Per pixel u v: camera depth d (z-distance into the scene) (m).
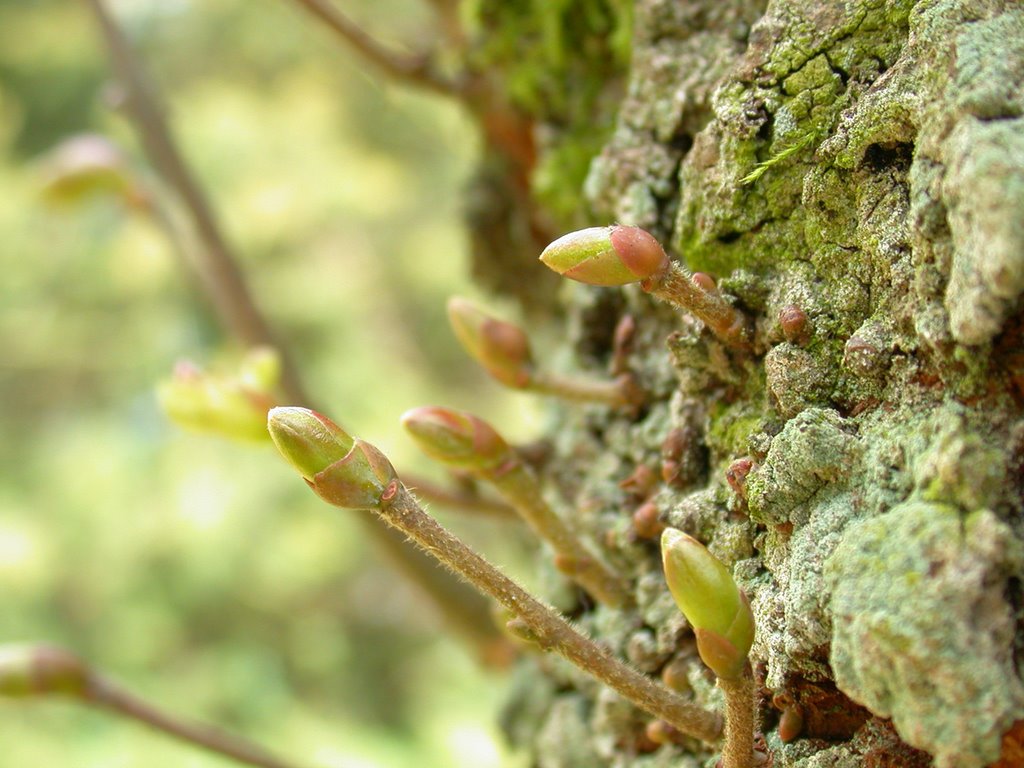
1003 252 0.12
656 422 0.16
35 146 0.79
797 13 0.15
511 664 0.22
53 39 0.77
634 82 0.16
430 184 0.79
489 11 0.19
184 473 0.69
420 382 0.78
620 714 0.16
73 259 0.73
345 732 0.65
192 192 0.24
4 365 0.78
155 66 0.76
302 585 0.72
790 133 0.15
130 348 0.73
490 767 0.46
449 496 0.19
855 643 0.13
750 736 0.13
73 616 0.71
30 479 0.74
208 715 0.66
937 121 0.13
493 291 0.23
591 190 0.17
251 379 0.18
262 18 0.74
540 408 0.20
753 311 0.15
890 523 0.13
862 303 0.14
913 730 0.12
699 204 0.15
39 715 0.62
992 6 0.13
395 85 0.21
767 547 0.14
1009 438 0.13
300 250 0.76
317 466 0.13
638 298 0.17
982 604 0.12
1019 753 0.13
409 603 0.79
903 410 0.13
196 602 0.71
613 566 0.16
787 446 0.14
